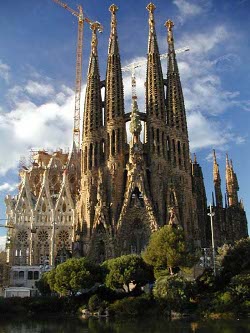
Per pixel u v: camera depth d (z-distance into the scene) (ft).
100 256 423.23
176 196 440.04
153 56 509.76
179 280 248.73
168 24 546.67
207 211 526.98
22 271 460.55
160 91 495.41
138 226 436.76
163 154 468.34
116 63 510.58
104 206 433.48
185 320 215.31
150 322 211.20
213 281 271.69
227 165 565.94
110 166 462.60
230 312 221.87
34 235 491.72
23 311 297.94
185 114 507.71
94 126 490.90
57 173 593.01
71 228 499.51
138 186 442.50
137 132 464.24
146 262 292.81
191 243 425.28
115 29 532.32
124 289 297.33
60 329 189.78
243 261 271.28
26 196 515.09
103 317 252.83
